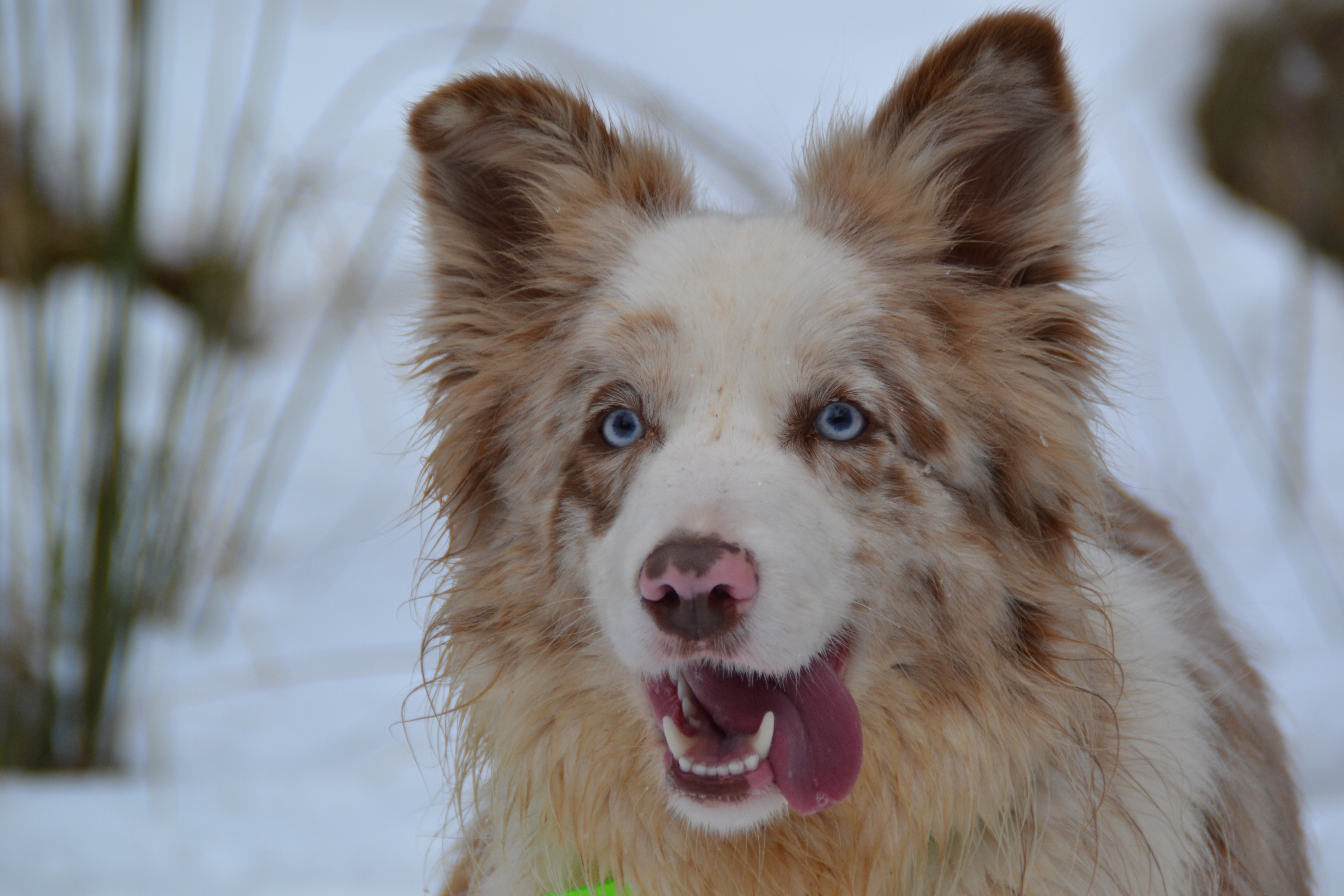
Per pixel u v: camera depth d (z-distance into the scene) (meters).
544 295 5.07
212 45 19.03
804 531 4.04
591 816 4.59
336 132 11.44
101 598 8.15
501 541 4.89
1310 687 8.38
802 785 4.13
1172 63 18.69
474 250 5.09
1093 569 4.62
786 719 4.22
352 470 13.07
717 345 4.39
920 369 4.50
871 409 4.39
